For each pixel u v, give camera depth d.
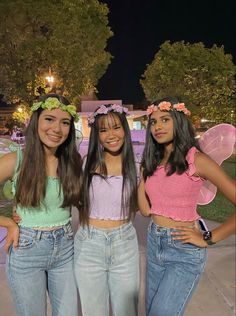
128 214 2.50
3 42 25.44
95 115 2.55
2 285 3.79
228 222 2.24
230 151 2.59
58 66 26.67
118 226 2.49
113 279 2.52
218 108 17.98
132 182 2.49
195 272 2.29
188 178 2.23
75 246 2.51
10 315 3.26
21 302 2.36
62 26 25.39
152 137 2.43
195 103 22.34
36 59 25.78
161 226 2.35
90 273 2.47
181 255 2.28
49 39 26.02
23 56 25.31
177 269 2.29
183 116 2.32
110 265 2.49
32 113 2.37
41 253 2.32
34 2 24.38
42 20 24.92
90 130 2.60
